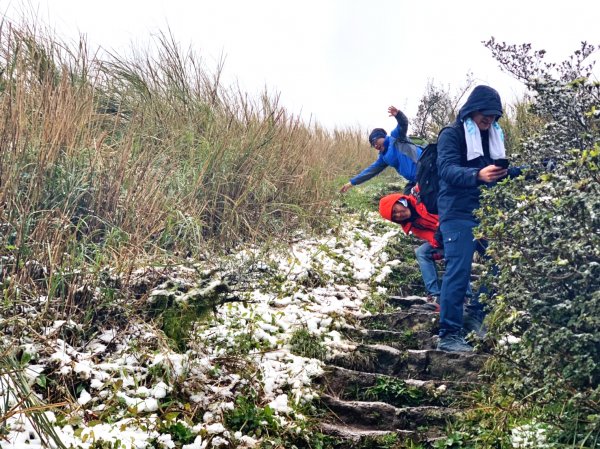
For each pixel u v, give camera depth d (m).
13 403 3.32
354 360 4.98
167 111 7.34
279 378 4.46
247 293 5.46
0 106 5.14
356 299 6.17
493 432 3.98
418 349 5.36
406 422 4.40
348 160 11.44
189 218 5.90
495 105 5.13
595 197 3.42
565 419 3.66
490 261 3.94
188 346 4.39
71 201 5.15
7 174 4.70
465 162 5.23
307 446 4.00
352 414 4.41
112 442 3.31
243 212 6.78
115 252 4.80
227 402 4.05
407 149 7.77
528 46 5.46
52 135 5.17
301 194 7.69
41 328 3.97
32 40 6.36
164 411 3.79
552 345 3.51
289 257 6.44
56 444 3.15
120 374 3.90
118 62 7.44
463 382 4.73
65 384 3.64
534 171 4.35
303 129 8.56
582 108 4.17
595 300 3.35
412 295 6.59
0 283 4.15
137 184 5.66
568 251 3.50
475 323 5.41
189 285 4.73
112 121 6.77
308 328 5.18
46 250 4.45
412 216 6.02
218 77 7.77
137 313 4.43
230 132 7.25
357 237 7.69
